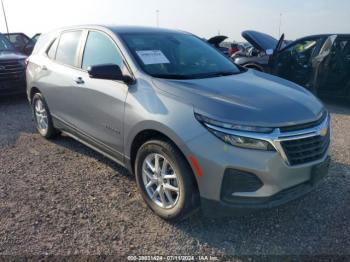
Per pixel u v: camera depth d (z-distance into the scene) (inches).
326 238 124.2
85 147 207.8
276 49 345.1
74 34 188.9
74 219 133.8
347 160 190.5
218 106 117.6
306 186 123.8
